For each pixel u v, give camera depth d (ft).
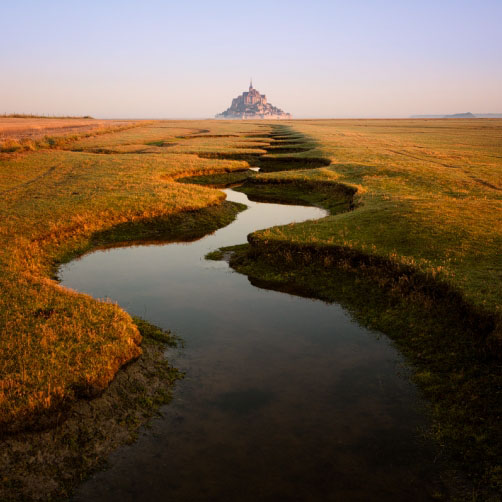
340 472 25.14
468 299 41.01
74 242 72.23
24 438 26.07
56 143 201.46
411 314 43.60
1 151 163.43
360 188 106.73
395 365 36.91
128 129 350.02
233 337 41.93
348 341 41.16
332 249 59.52
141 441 27.61
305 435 28.25
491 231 61.67
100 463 25.72
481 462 25.57
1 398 27.81
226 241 77.00
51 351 33.83
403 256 54.08
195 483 24.36
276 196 119.85
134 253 70.33
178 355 38.42
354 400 32.12
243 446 27.20
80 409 28.89
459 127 400.26
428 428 28.94
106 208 86.63
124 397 31.12
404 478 24.75
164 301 50.67
